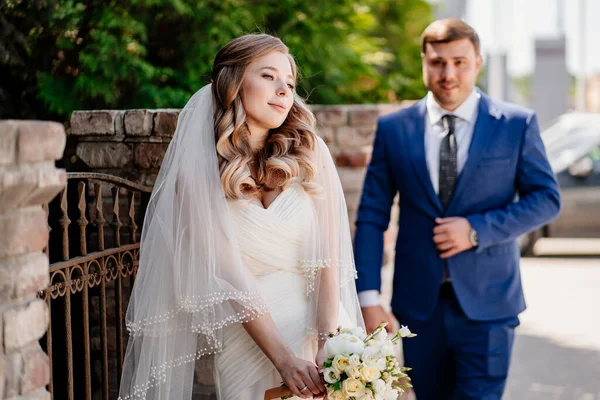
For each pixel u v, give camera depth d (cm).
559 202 369
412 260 378
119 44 437
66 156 414
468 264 368
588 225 1155
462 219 365
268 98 271
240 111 272
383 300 539
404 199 383
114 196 292
